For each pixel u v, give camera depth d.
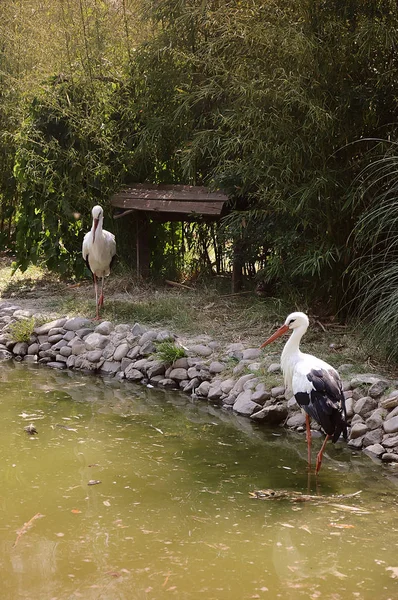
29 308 9.26
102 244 8.58
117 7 10.55
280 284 8.41
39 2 11.41
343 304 7.87
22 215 10.20
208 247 10.12
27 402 6.86
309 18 7.26
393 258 7.29
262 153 7.62
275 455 5.62
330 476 5.22
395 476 5.24
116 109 9.92
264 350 7.27
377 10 7.16
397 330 6.44
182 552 4.10
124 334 8.09
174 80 9.39
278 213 7.92
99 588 3.74
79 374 7.82
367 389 6.13
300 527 4.41
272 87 7.38
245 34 7.61
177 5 8.98
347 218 7.61
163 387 7.34
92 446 5.75
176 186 9.44
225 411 6.64
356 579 3.85
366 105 7.32
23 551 4.11
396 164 7.23
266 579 3.84
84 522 4.45
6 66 11.27
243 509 4.66
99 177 9.99
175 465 5.38
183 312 8.53
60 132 9.99
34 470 5.24
